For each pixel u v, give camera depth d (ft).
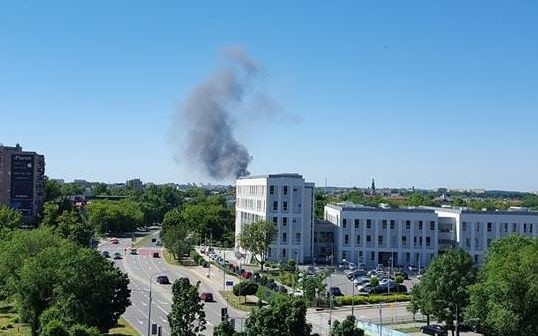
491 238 578.25
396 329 325.62
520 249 314.35
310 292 379.96
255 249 541.34
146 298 398.21
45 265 284.00
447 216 590.55
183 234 605.31
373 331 313.32
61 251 290.56
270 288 417.28
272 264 561.02
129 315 340.80
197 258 574.15
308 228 590.96
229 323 202.39
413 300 327.88
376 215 584.40
